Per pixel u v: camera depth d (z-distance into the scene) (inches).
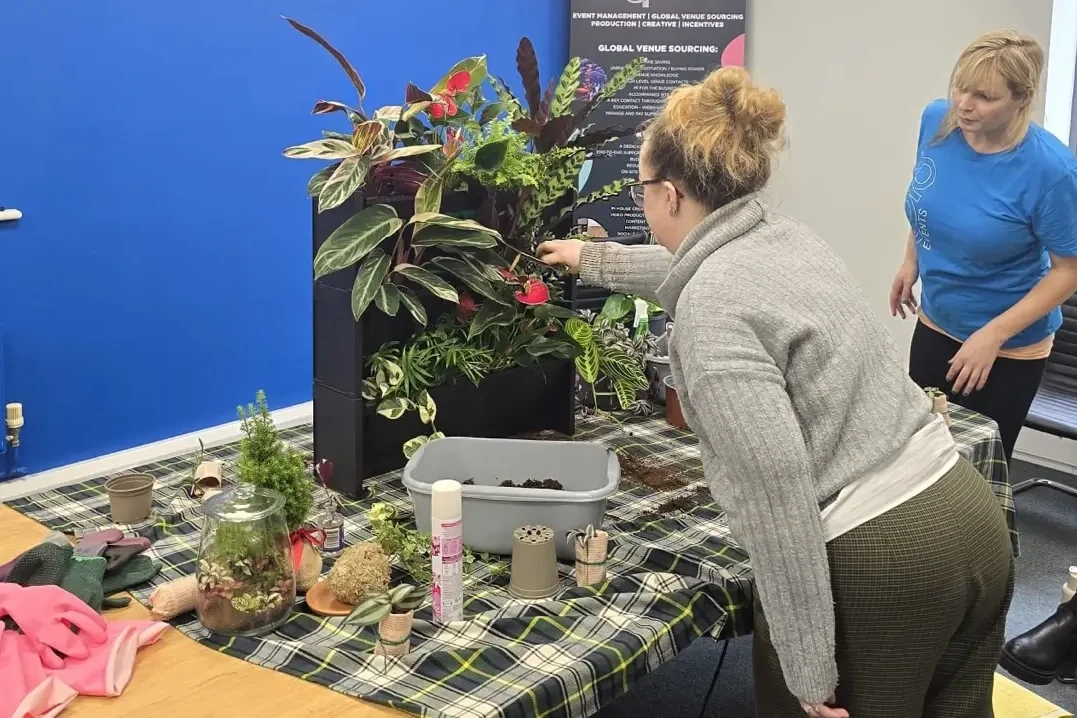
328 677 51.9
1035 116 143.9
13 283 111.7
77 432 120.4
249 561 55.1
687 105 54.4
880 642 54.6
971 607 56.5
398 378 74.2
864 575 52.9
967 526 54.6
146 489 69.0
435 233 73.9
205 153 126.3
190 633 56.1
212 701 49.9
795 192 163.9
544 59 167.9
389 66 145.6
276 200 135.0
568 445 71.9
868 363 54.1
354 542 67.0
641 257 76.4
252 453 62.2
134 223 121.1
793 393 53.1
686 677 99.4
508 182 78.1
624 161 165.2
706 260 54.0
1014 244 104.3
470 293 80.3
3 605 52.7
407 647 53.9
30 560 56.9
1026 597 117.3
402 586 54.2
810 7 156.2
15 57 107.7
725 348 50.4
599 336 82.9
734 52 161.6
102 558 59.4
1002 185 103.0
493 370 81.3
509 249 80.3
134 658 52.9
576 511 63.0
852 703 56.6
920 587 52.9
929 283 113.0
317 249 77.0
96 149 116.0
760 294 51.9
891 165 153.3
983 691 60.5
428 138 79.0
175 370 128.6
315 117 137.6
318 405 75.7
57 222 114.2
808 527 50.1
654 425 89.7
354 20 139.5
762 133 54.0
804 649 51.8
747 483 50.1
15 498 73.3
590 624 57.9
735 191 54.1
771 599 51.8
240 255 132.6
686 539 67.9
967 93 99.1
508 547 64.9
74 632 53.4
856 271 160.7
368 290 69.7
